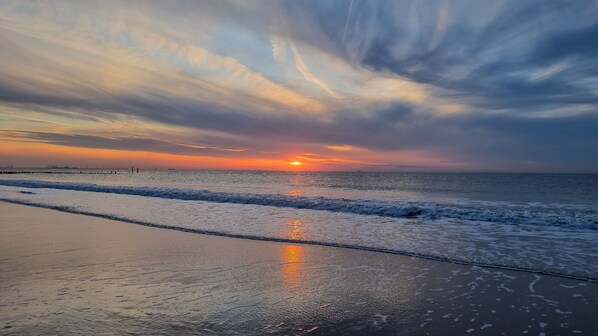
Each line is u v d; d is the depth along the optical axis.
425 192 31.12
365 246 8.16
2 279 5.50
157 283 5.41
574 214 13.13
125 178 71.12
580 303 4.71
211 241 8.60
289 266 6.52
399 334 3.85
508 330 3.94
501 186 42.41
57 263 6.46
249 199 17.48
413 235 9.48
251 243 8.43
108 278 5.62
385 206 14.61
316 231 9.98
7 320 3.97
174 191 21.09
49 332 3.67
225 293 5.04
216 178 75.19
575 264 6.61
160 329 3.83
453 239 8.97
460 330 3.95
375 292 5.18
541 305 4.66
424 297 4.98
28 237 8.83
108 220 11.66
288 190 32.91
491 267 6.48
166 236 9.11
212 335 3.73
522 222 11.60
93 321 3.98
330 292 5.16
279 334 3.80
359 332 3.89
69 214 12.99
